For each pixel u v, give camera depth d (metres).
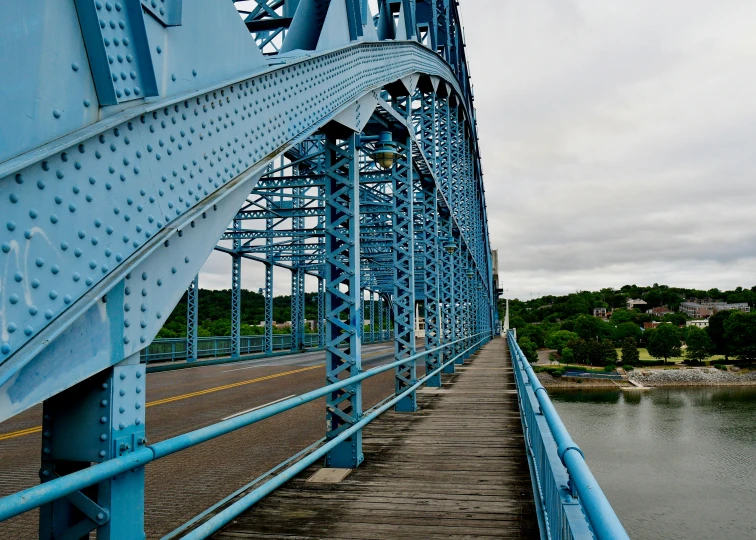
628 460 41.81
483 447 8.21
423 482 6.41
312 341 42.53
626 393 99.50
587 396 94.56
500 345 42.91
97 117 2.61
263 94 4.45
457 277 23.98
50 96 2.36
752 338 141.50
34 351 2.09
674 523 27.44
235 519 5.20
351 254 7.35
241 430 10.04
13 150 2.17
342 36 7.34
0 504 1.75
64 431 2.71
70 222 2.39
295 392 15.25
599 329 179.50
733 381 120.75
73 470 2.83
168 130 3.10
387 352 37.50
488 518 5.20
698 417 66.50
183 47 3.33
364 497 5.85
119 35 2.76
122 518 2.73
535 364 142.38
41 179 2.26
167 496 6.09
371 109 8.80
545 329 197.12
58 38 2.41
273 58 5.32
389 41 10.35
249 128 4.14
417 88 17.55
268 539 4.71
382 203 17.23
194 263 3.28
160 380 18.53
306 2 6.54
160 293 2.98
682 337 157.50
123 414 2.75
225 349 29.66
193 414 11.53
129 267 2.64
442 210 19.67
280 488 6.18
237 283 28.75
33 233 2.21
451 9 24.36
